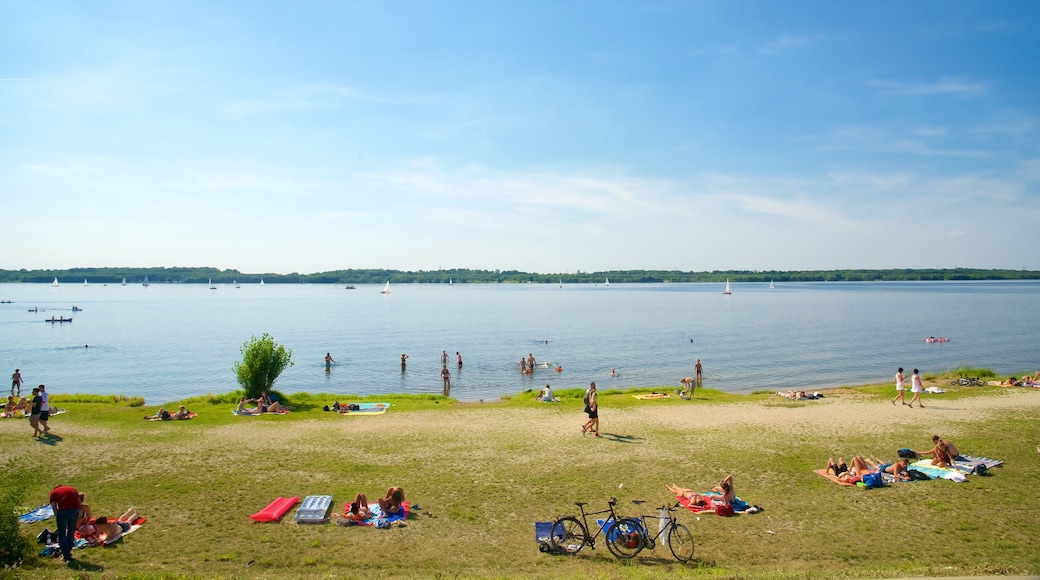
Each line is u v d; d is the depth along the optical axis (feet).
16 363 203.21
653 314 445.78
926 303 566.77
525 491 58.59
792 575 37.50
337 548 45.11
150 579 37.83
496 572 41.09
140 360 210.18
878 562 42.70
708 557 43.80
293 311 503.61
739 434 82.02
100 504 53.88
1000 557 43.34
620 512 52.95
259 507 53.57
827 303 588.09
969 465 63.57
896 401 107.65
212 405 103.81
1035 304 533.14
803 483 60.95
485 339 271.49
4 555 40.57
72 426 85.15
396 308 552.00
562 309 523.70
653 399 112.68
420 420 91.76
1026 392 114.52
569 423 89.71
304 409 100.22
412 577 39.27
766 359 201.26
